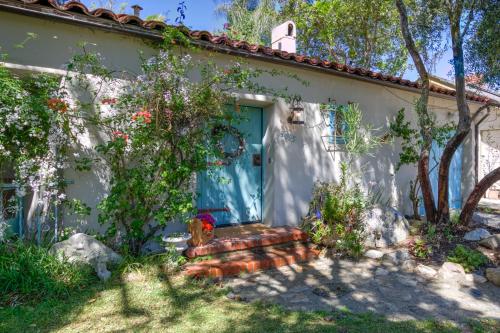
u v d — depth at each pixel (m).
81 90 4.45
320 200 6.12
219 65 5.41
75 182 4.46
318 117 6.56
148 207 4.50
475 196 6.62
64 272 3.74
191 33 4.81
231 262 4.65
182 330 3.06
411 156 7.23
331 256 5.37
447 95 8.21
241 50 5.27
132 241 4.55
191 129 4.64
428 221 6.79
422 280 4.55
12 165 4.16
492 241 5.59
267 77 5.90
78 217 4.49
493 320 3.44
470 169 9.90
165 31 4.54
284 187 6.15
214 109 4.73
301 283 4.35
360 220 5.83
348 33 14.64
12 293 3.42
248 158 6.23
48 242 4.16
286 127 6.18
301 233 5.62
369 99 7.36
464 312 3.63
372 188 7.37
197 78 5.19
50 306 3.34
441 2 5.99
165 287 3.94
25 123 3.82
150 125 4.35
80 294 3.62
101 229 4.65
